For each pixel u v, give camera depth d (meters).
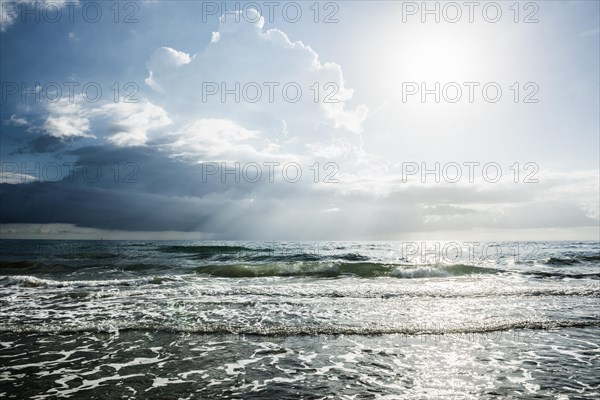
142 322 8.47
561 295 12.34
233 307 10.25
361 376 5.64
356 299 11.50
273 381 5.43
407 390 5.15
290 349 6.89
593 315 9.54
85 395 4.88
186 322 8.65
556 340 7.51
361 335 7.77
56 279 16.42
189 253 31.33
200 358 6.36
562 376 5.66
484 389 5.19
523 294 12.45
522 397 4.94
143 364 6.05
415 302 11.11
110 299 11.26
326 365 6.09
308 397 4.89
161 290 12.70
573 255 34.47
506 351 6.84
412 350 6.88
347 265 19.34
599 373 5.80
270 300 11.20
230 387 5.19
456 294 12.34
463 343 7.29
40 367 5.86
